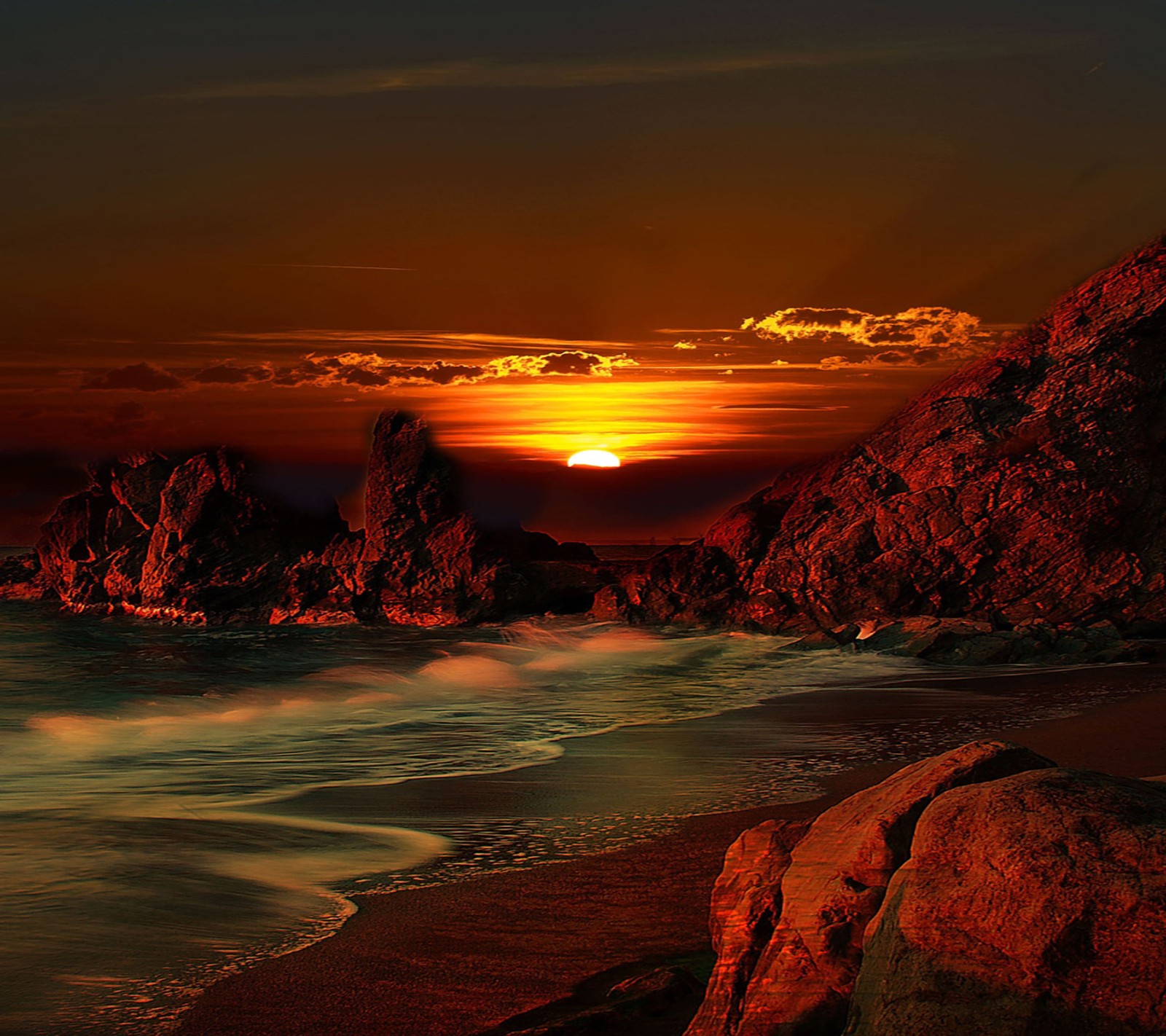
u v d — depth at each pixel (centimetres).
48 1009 523
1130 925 265
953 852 305
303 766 1196
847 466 2544
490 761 1208
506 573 2855
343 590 2977
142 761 1231
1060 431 2319
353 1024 500
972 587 2294
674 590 2567
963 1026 272
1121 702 1480
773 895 395
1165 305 2353
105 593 3328
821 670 1961
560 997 526
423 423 2989
